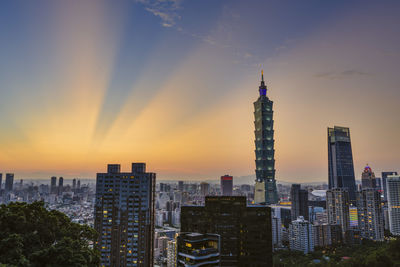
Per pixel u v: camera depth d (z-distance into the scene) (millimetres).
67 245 87688
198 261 173500
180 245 184000
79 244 94000
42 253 81688
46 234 97688
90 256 89250
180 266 180375
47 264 80438
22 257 77812
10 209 98562
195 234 185125
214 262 178625
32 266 79062
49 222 101312
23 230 94500
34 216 99938
